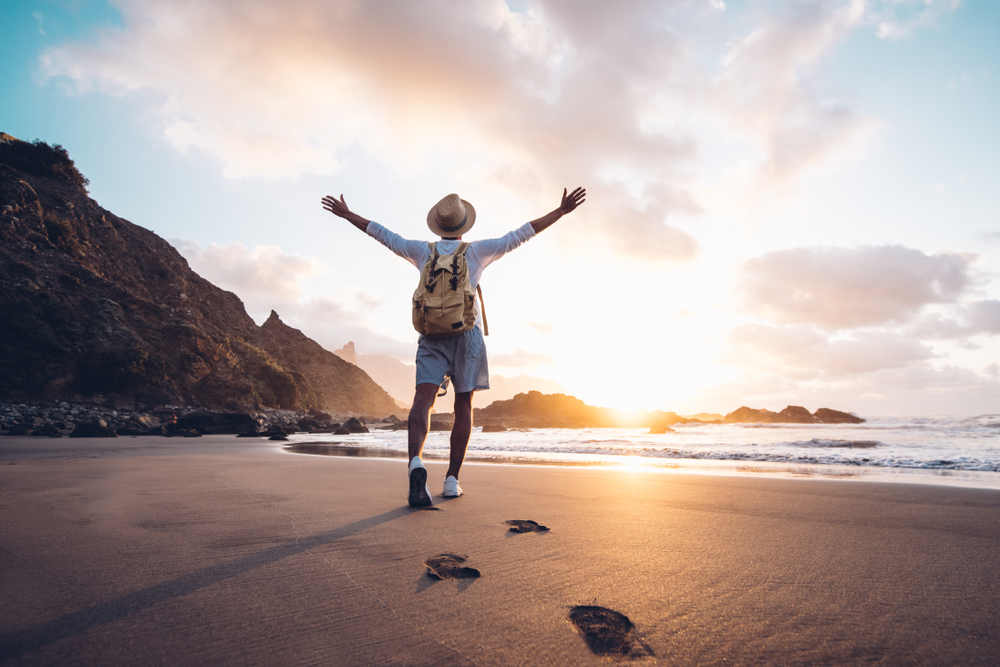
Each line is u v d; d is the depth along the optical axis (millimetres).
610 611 1138
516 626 1047
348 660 878
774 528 2045
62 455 6574
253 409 44188
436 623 1053
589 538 1834
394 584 1294
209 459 6004
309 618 1063
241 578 1317
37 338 31562
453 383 2896
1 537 1726
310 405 68062
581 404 50219
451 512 2326
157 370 37562
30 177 44406
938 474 4832
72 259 39969
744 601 1208
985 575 1427
